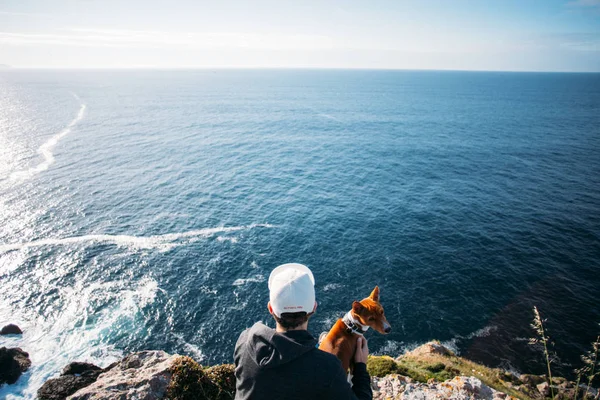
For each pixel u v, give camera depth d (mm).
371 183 65250
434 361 13586
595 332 28844
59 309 31547
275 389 2150
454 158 82312
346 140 103812
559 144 96062
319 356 2248
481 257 39594
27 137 100188
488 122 136125
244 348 2430
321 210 52719
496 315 31172
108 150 87500
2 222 47031
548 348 27438
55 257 39344
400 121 139875
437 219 49375
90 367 12828
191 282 35406
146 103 196000
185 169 73188
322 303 32938
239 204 54969
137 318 30844
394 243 42750
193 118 144375
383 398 7184
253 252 40844
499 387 12641
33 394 22422
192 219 49344
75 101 197625
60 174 67438
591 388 18562
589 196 57469
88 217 49375
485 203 55062
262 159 82375
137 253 40406
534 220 48750
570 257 39500
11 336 28203
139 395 4957
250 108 182125
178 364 5477
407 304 32500
